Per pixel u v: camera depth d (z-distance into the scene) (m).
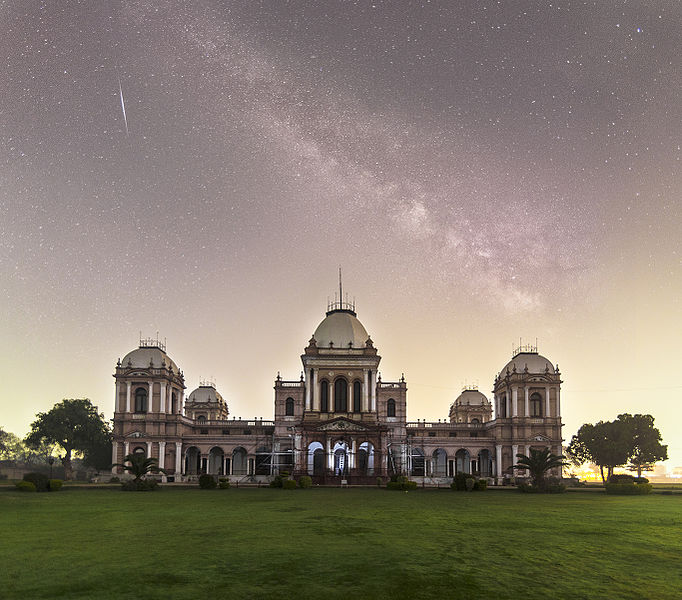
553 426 112.88
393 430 115.56
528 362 116.62
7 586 18.77
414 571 20.84
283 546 25.69
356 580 19.53
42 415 114.88
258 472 111.62
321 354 105.88
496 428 114.06
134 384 108.56
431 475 108.56
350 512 40.94
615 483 72.81
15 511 41.47
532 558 23.48
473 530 31.55
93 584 18.98
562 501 55.59
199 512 40.69
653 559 23.55
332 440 99.69
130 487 69.50
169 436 107.19
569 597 17.84
